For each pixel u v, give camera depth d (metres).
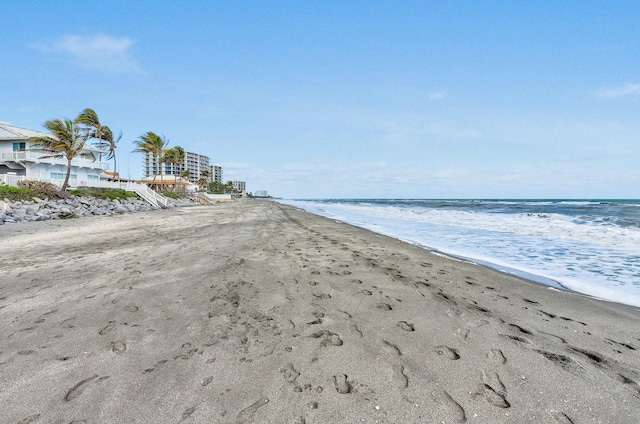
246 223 15.49
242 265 5.80
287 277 4.98
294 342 2.80
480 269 5.75
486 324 3.22
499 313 3.54
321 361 2.48
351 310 3.58
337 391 2.10
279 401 1.99
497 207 31.70
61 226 13.91
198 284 4.58
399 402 1.99
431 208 33.00
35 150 27.36
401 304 3.79
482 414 1.88
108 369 2.35
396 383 2.19
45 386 2.14
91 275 5.17
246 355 2.56
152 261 6.21
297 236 10.23
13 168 32.34
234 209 32.56
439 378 2.25
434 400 2.01
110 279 4.90
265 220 17.52
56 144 25.08
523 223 14.49
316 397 2.04
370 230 12.57
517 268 5.91
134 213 24.05
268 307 3.67
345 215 23.45
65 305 3.77
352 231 12.07
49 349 2.67
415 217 20.52
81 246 8.27
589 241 9.09
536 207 29.23
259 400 2.00
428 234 11.19
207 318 3.34
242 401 1.99
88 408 1.92
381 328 3.10
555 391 2.10
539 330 3.09
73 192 24.70
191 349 2.66
